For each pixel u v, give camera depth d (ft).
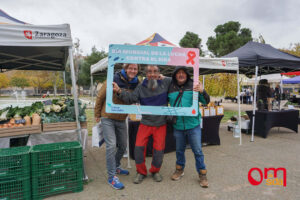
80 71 90.38
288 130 22.85
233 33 83.66
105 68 14.21
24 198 8.00
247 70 24.57
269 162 12.63
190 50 8.90
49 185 8.41
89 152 14.83
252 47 19.58
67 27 9.02
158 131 9.50
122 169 10.91
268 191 9.08
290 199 8.45
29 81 105.09
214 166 11.97
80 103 12.14
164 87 9.27
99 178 10.41
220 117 16.55
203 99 9.10
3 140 8.96
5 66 17.72
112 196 8.63
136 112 8.75
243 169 11.51
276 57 17.76
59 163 8.52
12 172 7.77
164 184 9.71
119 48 8.70
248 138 18.99
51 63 16.52
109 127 9.27
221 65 15.29
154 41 17.12
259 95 23.80
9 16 11.52
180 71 8.86
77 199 8.37
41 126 9.79
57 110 11.41
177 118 9.42
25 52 13.06
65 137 10.01
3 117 10.28
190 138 9.32
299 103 53.88
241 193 8.91
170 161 12.84
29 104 14.05
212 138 16.33
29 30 8.46
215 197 8.59
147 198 8.49
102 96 9.12
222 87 41.70
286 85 85.15
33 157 8.04
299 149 15.42
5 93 117.80
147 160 13.08
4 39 8.14
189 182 9.92
